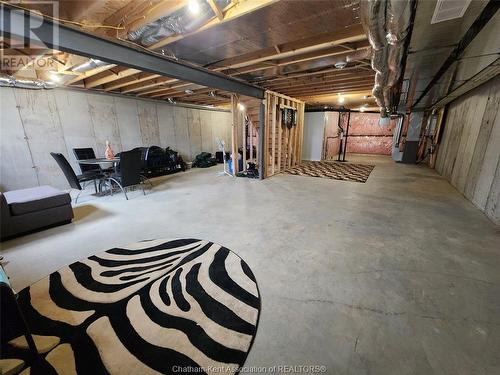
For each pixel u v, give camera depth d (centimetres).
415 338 145
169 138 745
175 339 146
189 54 285
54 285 197
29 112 446
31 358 133
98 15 204
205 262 228
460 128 525
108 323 158
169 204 404
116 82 495
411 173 670
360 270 214
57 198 311
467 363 129
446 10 152
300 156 814
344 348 139
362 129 1203
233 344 142
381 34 174
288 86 524
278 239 274
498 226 304
